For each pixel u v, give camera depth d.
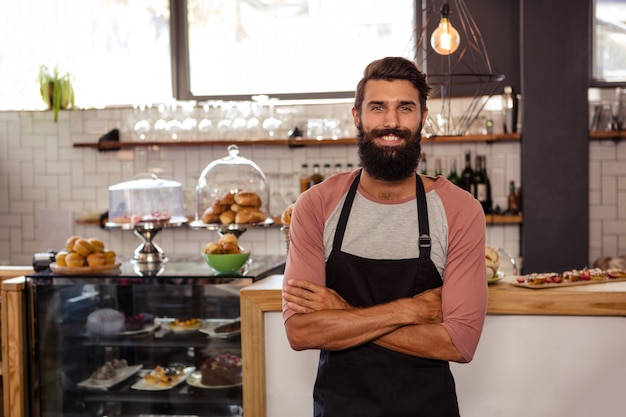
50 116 5.65
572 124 4.90
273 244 5.45
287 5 5.52
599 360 2.58
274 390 2.75
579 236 4.92
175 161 5.54
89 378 3.05
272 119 5.16
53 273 3.05
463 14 5.23
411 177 1.98
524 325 2.61
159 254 3.40
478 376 2.64
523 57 4.93
